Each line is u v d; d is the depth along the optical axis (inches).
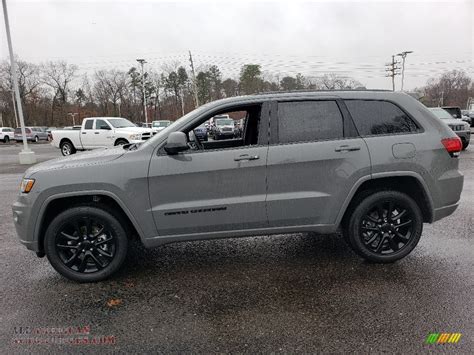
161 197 139.4
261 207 142.2
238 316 116.1
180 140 133.0
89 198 143.9
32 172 140.6
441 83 3169.3
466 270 143.8
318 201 143.6
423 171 145.5
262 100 145.8
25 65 2893.7
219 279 143.3
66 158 151.3
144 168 137.9
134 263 161.8
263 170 140.5
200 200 140.6
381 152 143.5
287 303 122.9
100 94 3201.3
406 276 139.9
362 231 149.6
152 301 127.6
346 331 106.1
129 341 104.7
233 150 140.7
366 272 144.6
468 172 366.3
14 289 139.7
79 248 142.7
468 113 1158.3
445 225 199.9
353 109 147.2
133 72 3169.3
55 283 144.6
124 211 138.7
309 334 105.3
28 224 138.1
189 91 2918.3
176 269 154.2
